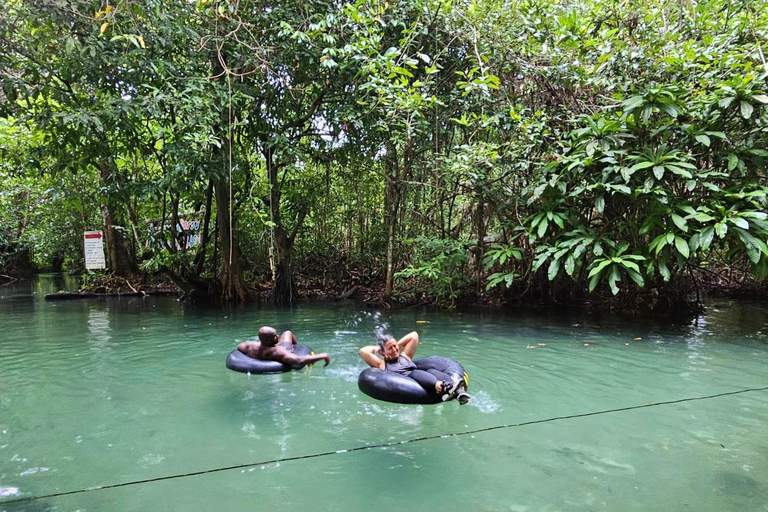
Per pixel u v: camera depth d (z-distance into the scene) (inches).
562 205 299.4
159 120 326.3
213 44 321.7
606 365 195.5
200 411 144.9
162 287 494.0
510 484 99.9
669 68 262.4
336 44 329.4
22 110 290.8
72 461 111.4
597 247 269.1
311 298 432.1
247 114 341.1
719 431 127.5
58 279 676.1
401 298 378.6
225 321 307.9
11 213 640.4
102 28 225.5
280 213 432.8
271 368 188.7
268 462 110.5
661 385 168.9
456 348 226.5
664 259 256.8
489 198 340.2
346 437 125.2
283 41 332.2
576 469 106.3
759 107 240.8
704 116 253.4
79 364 200.8
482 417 138.9
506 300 374.9
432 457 112.9
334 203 470.0
